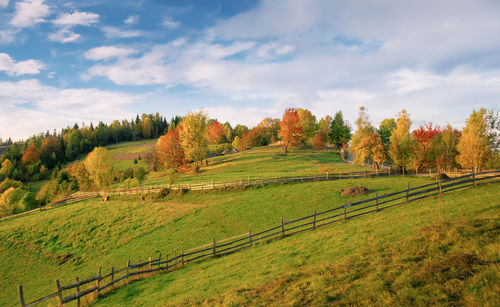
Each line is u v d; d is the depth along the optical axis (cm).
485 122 4641
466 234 1116
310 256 1501
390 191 3422
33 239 3866
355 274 1066
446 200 2027
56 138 17412
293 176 5119
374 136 5672
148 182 6981
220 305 1118
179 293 1469
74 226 4128
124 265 2795
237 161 8531
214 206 4003
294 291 1055
